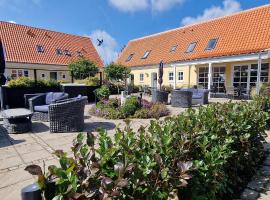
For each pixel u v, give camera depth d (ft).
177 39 65.57
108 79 60.39
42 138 16.02
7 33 66.69
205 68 53.67
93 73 62.34
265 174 10.72
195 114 9.22
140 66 69.41
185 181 4.84
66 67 71.82
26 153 12.87
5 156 12.40
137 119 24.14
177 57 58.80
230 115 9.73
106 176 4.20
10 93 30.53
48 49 72.08
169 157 5.45
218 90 51.47
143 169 4.67
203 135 7.03
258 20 48.14
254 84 45.52
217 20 57.93
